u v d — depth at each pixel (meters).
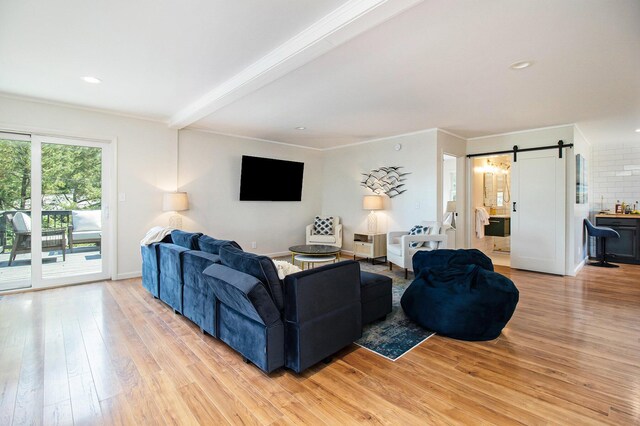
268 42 2.38
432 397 1.81
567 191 4.67
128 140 4.37
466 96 3.44
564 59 2.55
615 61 2.58
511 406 1.73
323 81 3.05
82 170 4.12
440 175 4.97
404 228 5.40
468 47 2.36
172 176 4.79
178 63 2.74
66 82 3.18
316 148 6.89
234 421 1.62
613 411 1.69
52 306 3.28
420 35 2.19
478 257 2.98
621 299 3.61
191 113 3.90
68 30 2.21
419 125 4.76
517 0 1.80
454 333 2.57
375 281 2.85
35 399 1.78
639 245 5.54
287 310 2.04
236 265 2.17
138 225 4.47
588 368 2.13
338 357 2.29
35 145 3.79
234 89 3.04
